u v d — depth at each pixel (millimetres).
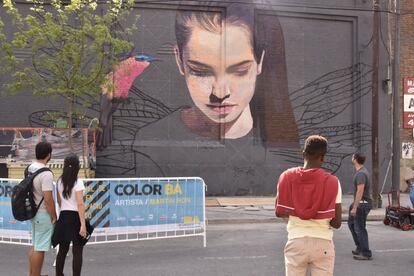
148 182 8539
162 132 15977
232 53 16359
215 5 16234
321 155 3941
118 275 6812
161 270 7098
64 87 11852
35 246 5930
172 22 16078
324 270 3844
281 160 16609
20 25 13250
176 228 8719
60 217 5957
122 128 15672
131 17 15758
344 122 17312
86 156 13461
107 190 8258
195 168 16031
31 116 15227
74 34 11461
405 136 17875
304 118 16922
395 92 14141
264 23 16641
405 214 10984
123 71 15609
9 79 14977
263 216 12594
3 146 14734
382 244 9219
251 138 16438
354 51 17359
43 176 5859
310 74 17031
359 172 7738
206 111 16219
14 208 5812
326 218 3773
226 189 16219
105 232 8227
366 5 17391
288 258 3898
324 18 17141
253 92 16484
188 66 16141
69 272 6984
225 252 8414
